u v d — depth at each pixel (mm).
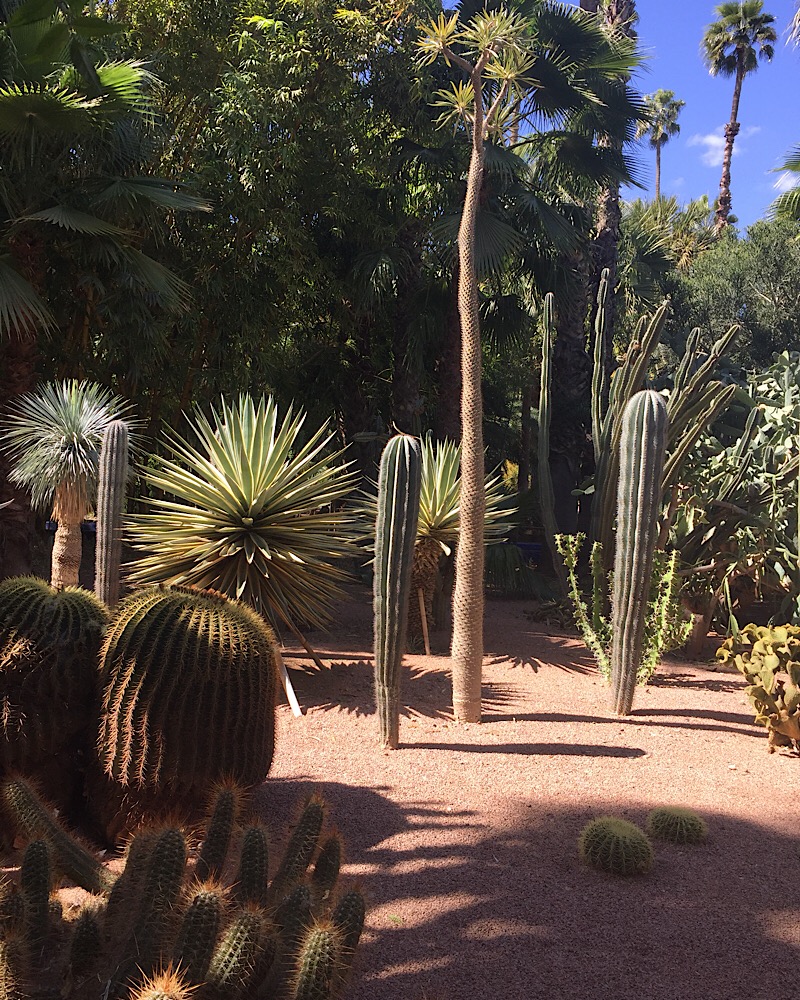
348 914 2145
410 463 4449
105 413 5832
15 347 7996
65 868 2422
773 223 20938
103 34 7145
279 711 5234
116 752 3082
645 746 4711
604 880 3113
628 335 19766
